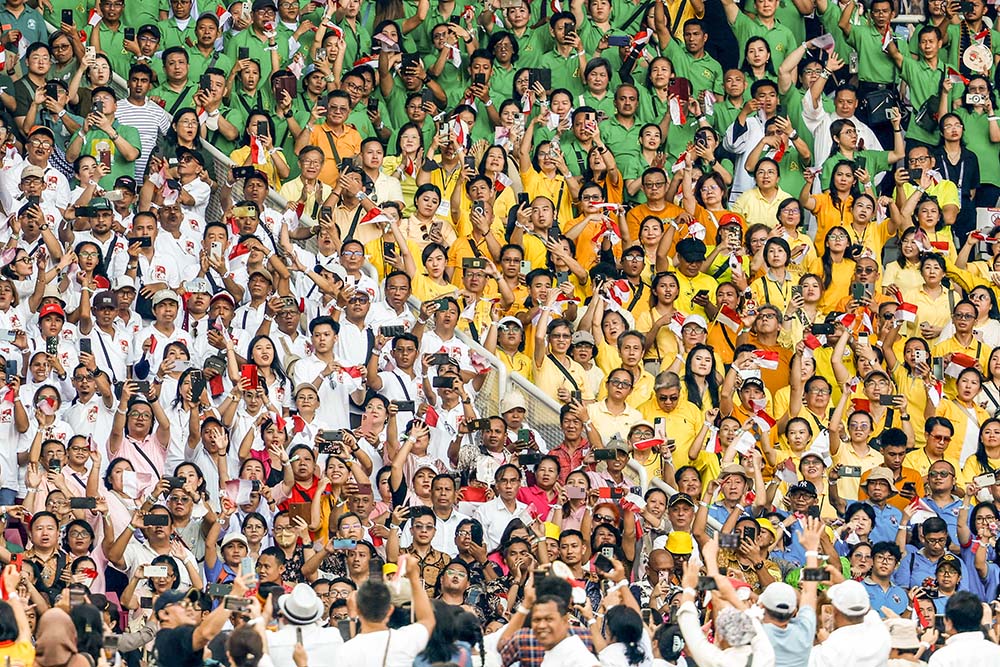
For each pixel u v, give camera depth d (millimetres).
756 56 88438
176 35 83188
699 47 88938
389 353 72062
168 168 76062
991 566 71312
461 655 47094
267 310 70875
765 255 80812
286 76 80438
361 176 77375
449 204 79312
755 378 75250
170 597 48625
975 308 82438
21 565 56438
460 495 67812
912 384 80062
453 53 85562
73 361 69250
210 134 79375
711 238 82375
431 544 64938
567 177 81938
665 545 63531
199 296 71188
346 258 73938
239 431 67625
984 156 90625
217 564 63281
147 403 66750
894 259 84250
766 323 78000
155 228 73500
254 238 73125
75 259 71062
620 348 75375
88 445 64562
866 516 70000
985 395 79812
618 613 49031
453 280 77875
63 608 47156
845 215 85062
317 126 80625
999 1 95688
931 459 77250
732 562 67750
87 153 76500
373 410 69000
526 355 75938
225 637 48406
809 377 76875
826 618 58375
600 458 69250
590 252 80312
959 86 91062
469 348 73062
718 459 73312
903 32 93875
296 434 68250
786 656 47844
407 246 77250
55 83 76375
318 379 70000
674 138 86188
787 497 71000
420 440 68938
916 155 87688
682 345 76375
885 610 58938
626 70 86562
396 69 84688
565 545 62719
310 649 46500
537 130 83375
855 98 88812
